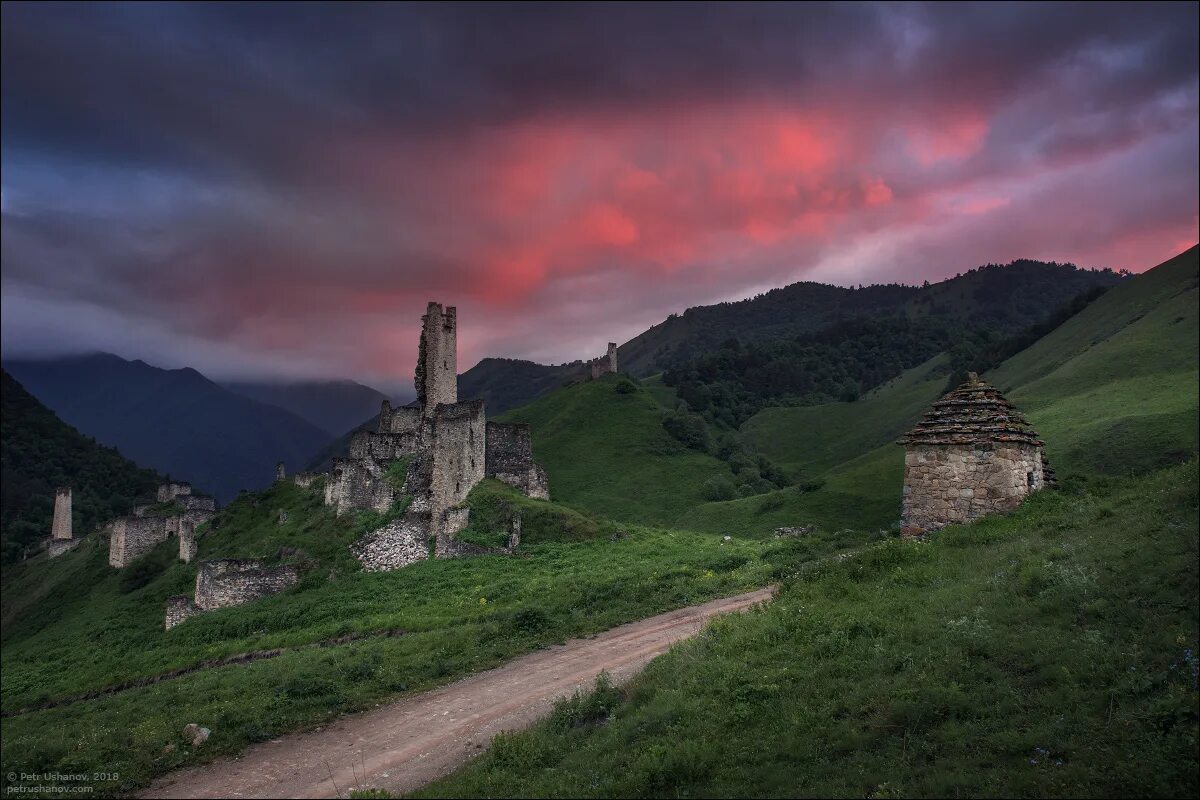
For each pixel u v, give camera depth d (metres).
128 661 40.38
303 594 44.81
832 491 92.31
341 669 22.81
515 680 19.42
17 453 164.50
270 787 14.31
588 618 25.48
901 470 94.12
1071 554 15.45
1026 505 20.66
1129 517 16.64
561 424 144.25
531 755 13.55
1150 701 10.12
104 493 166.88
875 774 10.17
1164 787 8.63
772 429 179.38
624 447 134.12
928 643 13.48
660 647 20.55
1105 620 12.46
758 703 12.91
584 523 49.78
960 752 10.29
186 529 66.12
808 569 20.91
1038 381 122.31
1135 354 112.06
